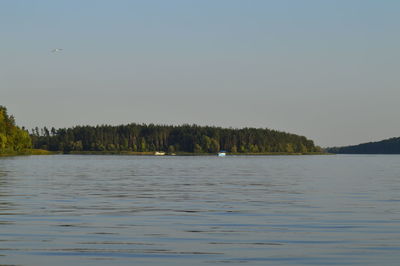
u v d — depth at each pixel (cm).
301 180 7869
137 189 5834
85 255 2234
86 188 5912
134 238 2625
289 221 3225
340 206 4075
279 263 2102
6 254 2245
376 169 13512
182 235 2714
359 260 2147
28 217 3366
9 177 8031
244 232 2808
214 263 2102
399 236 2677
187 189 5875
